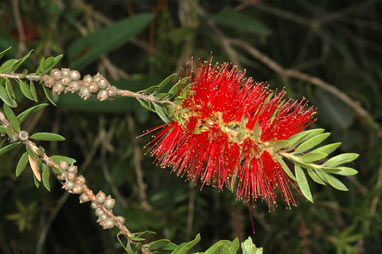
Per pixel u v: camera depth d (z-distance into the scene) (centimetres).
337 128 95
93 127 98
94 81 57
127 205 88
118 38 79
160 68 94
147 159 95
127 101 79
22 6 91
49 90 58
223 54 95
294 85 96
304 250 92
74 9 94
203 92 59
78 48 78
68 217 109
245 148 59
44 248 108
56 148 98
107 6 110
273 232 95
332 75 114
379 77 115
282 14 113
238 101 59
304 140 58
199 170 59
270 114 59
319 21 117
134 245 58
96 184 89
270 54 119
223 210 101
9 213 96
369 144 95
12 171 94
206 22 96
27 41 91
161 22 97
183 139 60
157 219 87
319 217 93
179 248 56
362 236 86
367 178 97
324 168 57
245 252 57
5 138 58
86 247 111
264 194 59
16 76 56
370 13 128
